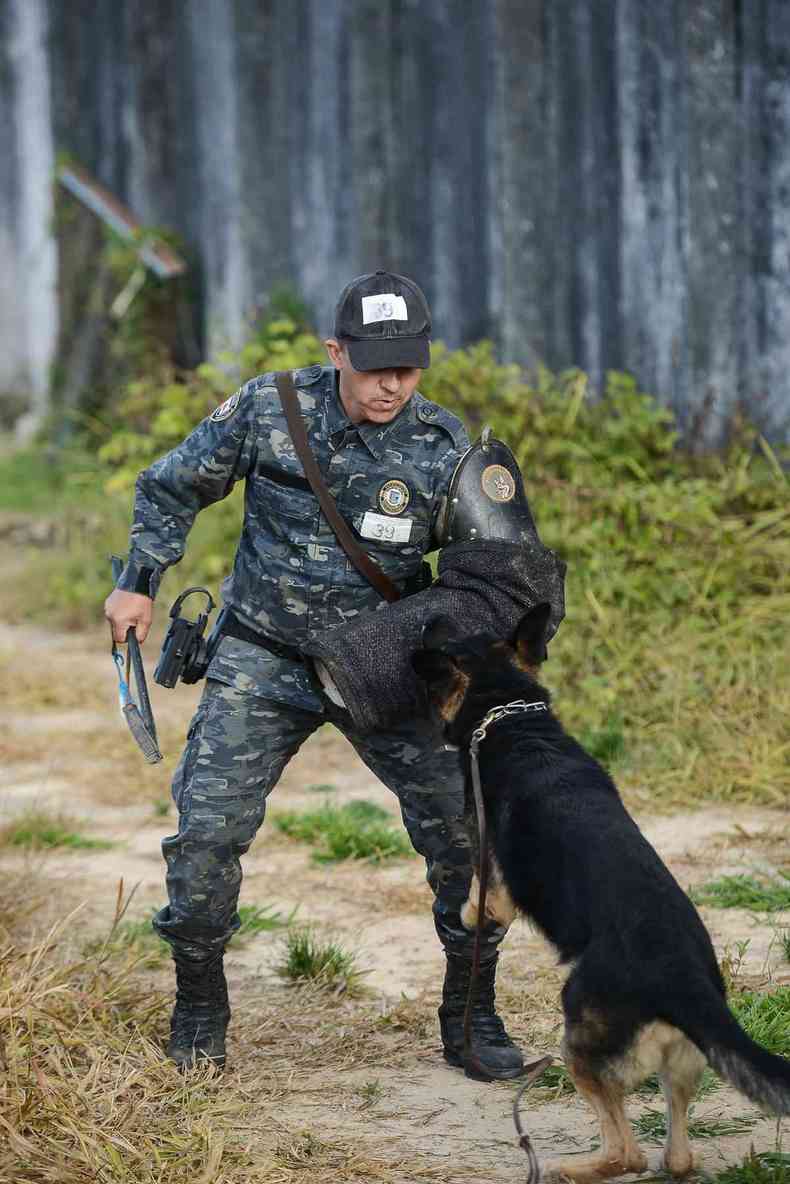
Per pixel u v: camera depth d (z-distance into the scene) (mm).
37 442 16312
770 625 7945
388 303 3768
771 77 8914
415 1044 4320
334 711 4016
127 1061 3959
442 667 3781
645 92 9641
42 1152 3383
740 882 5496
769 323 9078
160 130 14984
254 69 13391
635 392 9859
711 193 9258
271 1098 3918
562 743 3699
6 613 12391
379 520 3947
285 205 13297
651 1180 3312
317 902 5695
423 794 4059
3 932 5020
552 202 10406
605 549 8227
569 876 3344
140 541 4133
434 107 11406
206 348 14586
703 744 7242
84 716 9141
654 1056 3135
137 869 6152
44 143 17016
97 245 15945
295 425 3949
